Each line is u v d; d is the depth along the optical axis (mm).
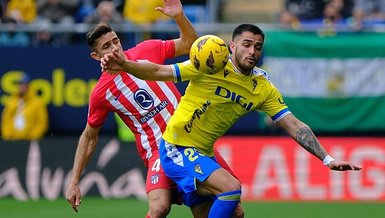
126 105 27531
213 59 24219
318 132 47562
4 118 48656
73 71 48688
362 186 46312
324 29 47156
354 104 47125
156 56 27734
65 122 48938
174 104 27688
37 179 48000
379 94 46906
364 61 46906
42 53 48719
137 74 23984
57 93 48812
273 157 47094
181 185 25344
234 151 47438
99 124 27875
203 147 25625
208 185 24938
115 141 47719
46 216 40688
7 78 48656
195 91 25031
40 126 48656
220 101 24984
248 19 59688
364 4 54781
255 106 25391
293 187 46750
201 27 47594
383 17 52594
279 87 47438
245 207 43812
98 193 47500
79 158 28062
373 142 46562
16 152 48281
